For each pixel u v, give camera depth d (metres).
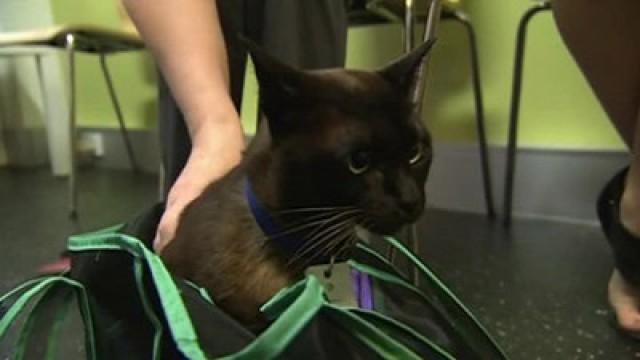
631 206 0.88
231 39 0.86
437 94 1.68
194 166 0.64
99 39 1.75
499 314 0.97
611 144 1.50
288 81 0.51
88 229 1.57
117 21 2.28
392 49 1.71
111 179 2.27
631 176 0.88
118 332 0.49
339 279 0.55
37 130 2.62
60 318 0.54
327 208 0.52
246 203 0.54
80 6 2.36
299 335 0.40
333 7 0.89
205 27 0.73
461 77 1.65
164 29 0.72
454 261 1.25
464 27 1.62
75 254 0.52
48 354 0.54
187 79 0.70
